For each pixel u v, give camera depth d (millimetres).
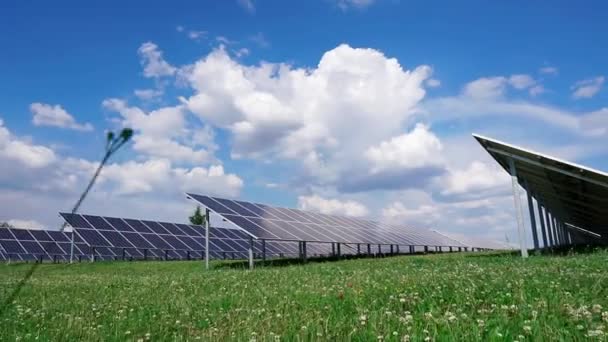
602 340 4418
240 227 22375
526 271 10844
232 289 11336
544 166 18703
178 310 8484
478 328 5086
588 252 21375
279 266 23625
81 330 6773
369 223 43094
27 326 7328
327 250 37031
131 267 26750
